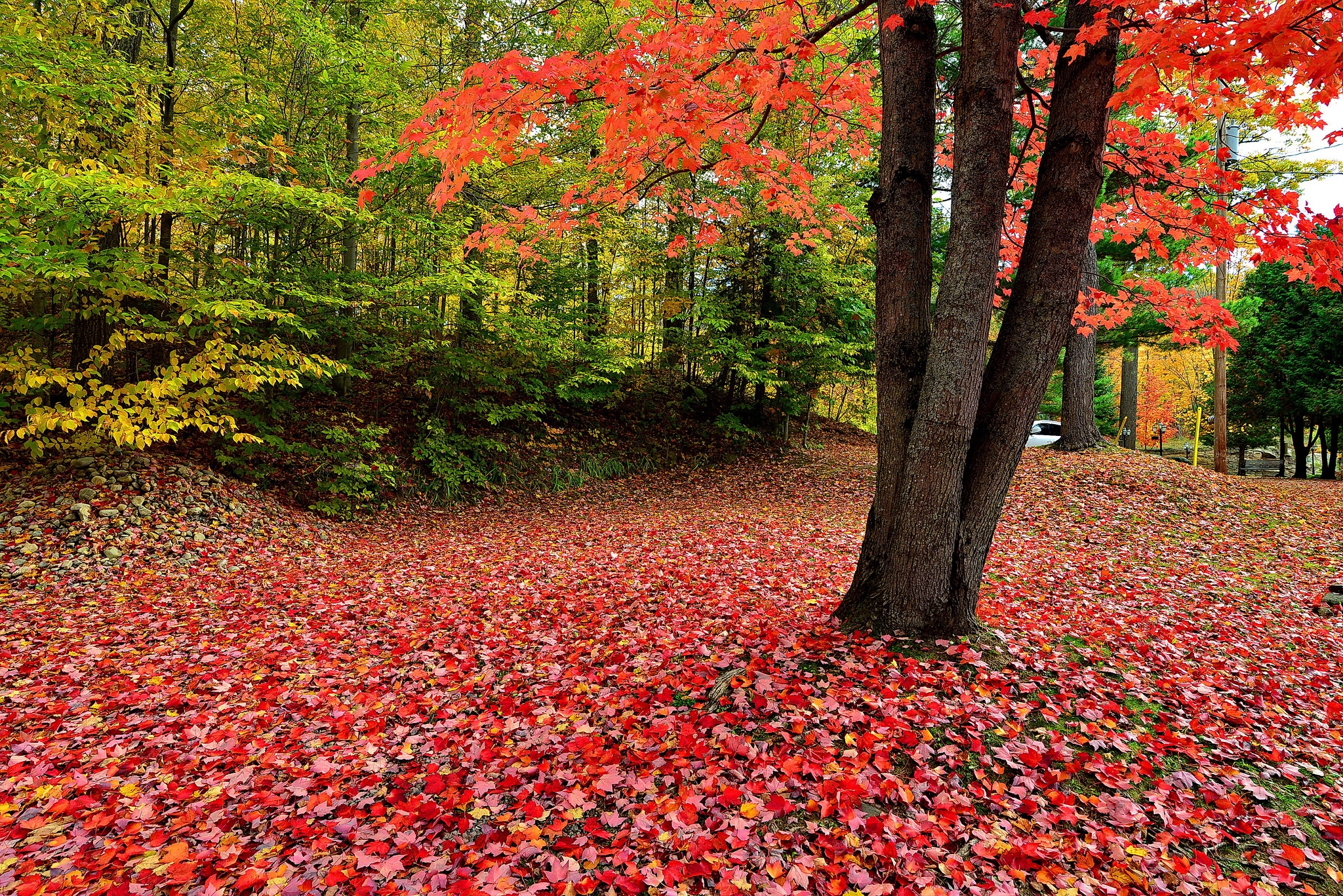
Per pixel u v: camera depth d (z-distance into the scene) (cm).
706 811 272
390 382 1378
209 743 363
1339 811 272
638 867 243
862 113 545
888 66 404
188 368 756
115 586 630
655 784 296
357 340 1084
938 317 366
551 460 1373
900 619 393
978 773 286
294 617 584
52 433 805
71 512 703
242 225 951
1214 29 249
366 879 240
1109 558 734
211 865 257
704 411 1702
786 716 333
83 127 734
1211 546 775
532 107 357
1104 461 1106
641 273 1496
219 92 923
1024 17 349
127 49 856
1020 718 323
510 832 269
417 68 1172
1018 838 251
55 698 416
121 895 234
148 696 421
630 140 434
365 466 1047
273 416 1012
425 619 578
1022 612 509
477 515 1118
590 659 463
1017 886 228
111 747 356
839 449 1702
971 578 388
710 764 302
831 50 467
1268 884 231
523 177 1221
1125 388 2219
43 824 283
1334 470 1848
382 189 1030
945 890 224
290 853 262
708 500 1245
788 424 1611
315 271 984
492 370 1266
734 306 1457
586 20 1065
